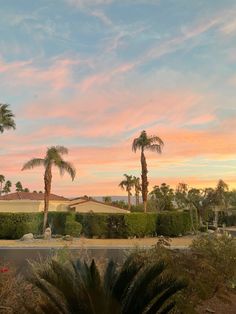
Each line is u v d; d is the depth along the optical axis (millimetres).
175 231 40719
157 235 40781
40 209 50469
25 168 39062
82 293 4324
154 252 7641
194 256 7910
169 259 7039
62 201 55094
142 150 47594
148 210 60438
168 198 67000
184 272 6848
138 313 4602
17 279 6387
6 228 37906
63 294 4398
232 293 8734
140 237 39000
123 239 37281
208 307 7957
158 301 4785
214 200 60531
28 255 21625
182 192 64312
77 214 40031
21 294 5957
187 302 6496
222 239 9852
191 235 42062
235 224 70625
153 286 4734
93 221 38812
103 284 4613
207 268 7730
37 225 39281
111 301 4344
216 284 7902
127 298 4648
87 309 4305
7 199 51750
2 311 5559
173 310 6348
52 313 4590
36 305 5496
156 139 47531
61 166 39375
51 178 39438
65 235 37906
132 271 4734
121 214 38969
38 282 4637
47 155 39312
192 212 46250
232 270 9086
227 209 75562
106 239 37125
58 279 4426
